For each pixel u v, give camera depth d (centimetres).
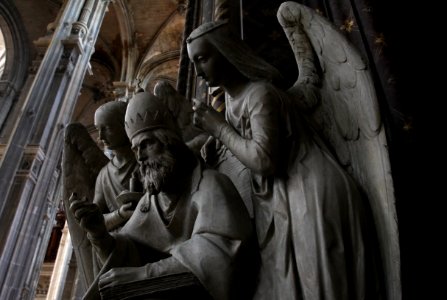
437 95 129
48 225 838
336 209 80
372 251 79
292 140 92
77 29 995
